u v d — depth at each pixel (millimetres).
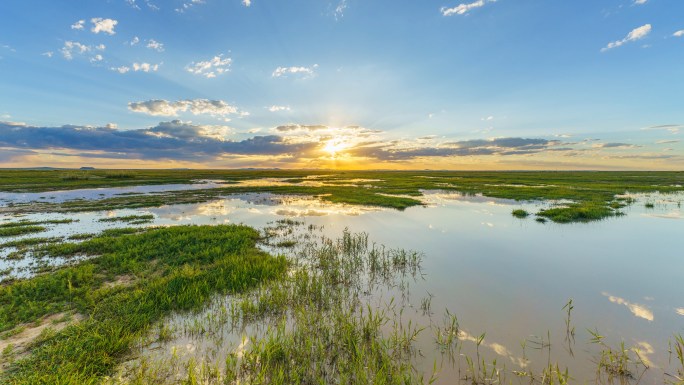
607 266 10289
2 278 9203
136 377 4926
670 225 16812
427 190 39906
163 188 42312
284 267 10125
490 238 14195
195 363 5363
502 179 65812
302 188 43125
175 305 7418
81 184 44656
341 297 8055
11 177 55719
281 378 4805
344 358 5465
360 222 18422
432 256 11484
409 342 5891
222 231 15023
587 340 5941
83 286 8289
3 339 5965
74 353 5328
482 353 5574
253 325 6645
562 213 19516
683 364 5008
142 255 11242
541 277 9312
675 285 8617
